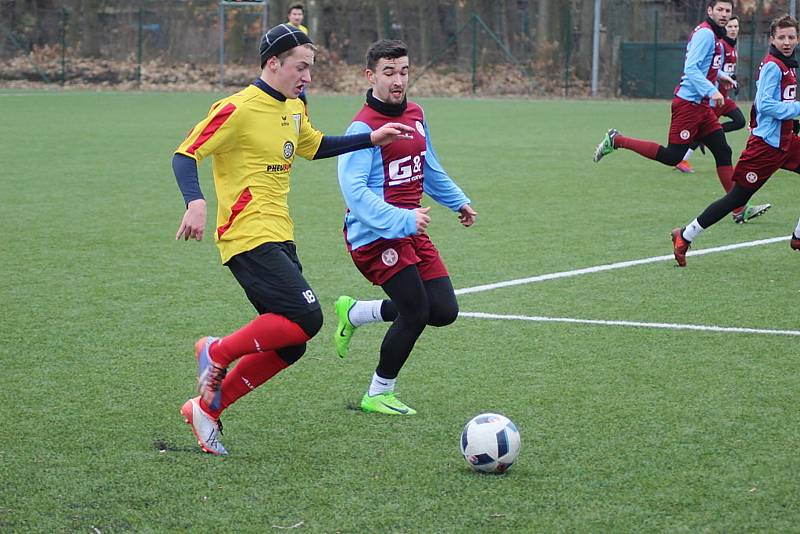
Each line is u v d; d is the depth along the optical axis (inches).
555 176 994.1
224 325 473.1
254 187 314.2
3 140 1305.4
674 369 402.3
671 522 264.1
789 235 693.3
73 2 2701.8
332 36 2618.1
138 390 380.2
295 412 357.7
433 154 382.0
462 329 464.4
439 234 698.8
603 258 617.9
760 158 573.6
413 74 2455.7
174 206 819.4
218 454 315.6
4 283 553.6
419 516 268.7
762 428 335.3
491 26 2492.6
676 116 745.6
